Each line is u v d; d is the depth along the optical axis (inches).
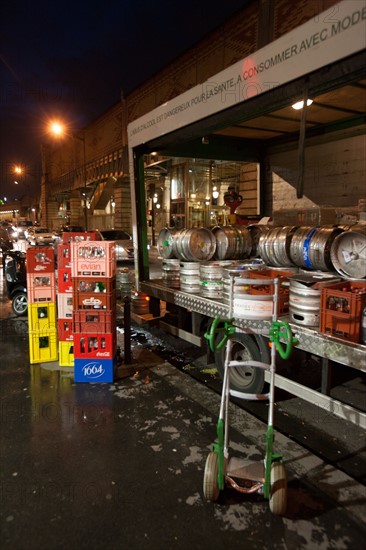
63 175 1528.1
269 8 436.1
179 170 1037.2
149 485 115.0
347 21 113.0
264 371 157.3
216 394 177.3
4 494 111.4
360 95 203.9
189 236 212.8
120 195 1153.4
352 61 114.3
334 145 262.2
